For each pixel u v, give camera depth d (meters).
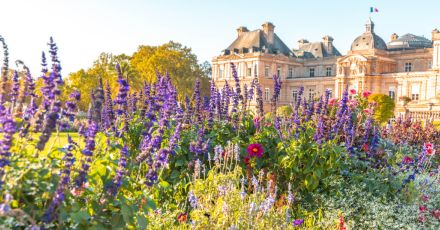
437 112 42.69
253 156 8.03
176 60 71.75
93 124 4.29
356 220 7.57
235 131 8.97
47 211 3.65
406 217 7.34
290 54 99.50
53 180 3.93
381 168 8.95
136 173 7.14
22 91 4.43
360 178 8.23
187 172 7.64
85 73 63.72
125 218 4.18
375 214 7.28
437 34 73.81
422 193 8.35
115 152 6.18
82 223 3.92
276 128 8.43
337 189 7.92
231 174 7.09
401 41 96.62
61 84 4.21
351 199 7.63
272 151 8.38
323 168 7.92
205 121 8.90
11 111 4.39
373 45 91.06
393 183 8.27
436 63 74.06
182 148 7.78
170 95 8.70
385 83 81.56
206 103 9.25
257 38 96.12
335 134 8.95
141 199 4.56
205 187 6.90
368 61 82.94
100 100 4.37
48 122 3.78
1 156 3.64
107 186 4.35
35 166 3.84
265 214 6.13
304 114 9.06
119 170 4.31
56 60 4.21
